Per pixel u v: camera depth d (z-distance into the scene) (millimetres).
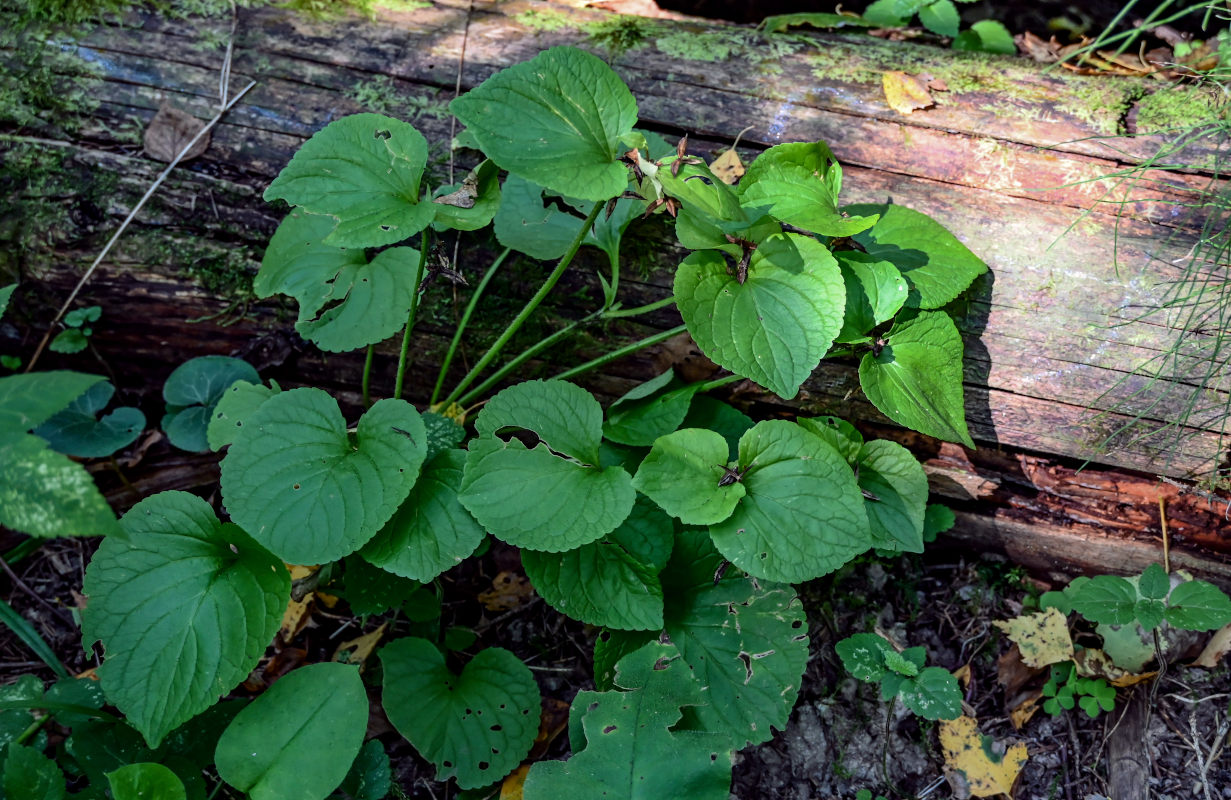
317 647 372
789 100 385
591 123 305
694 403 376
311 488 308
